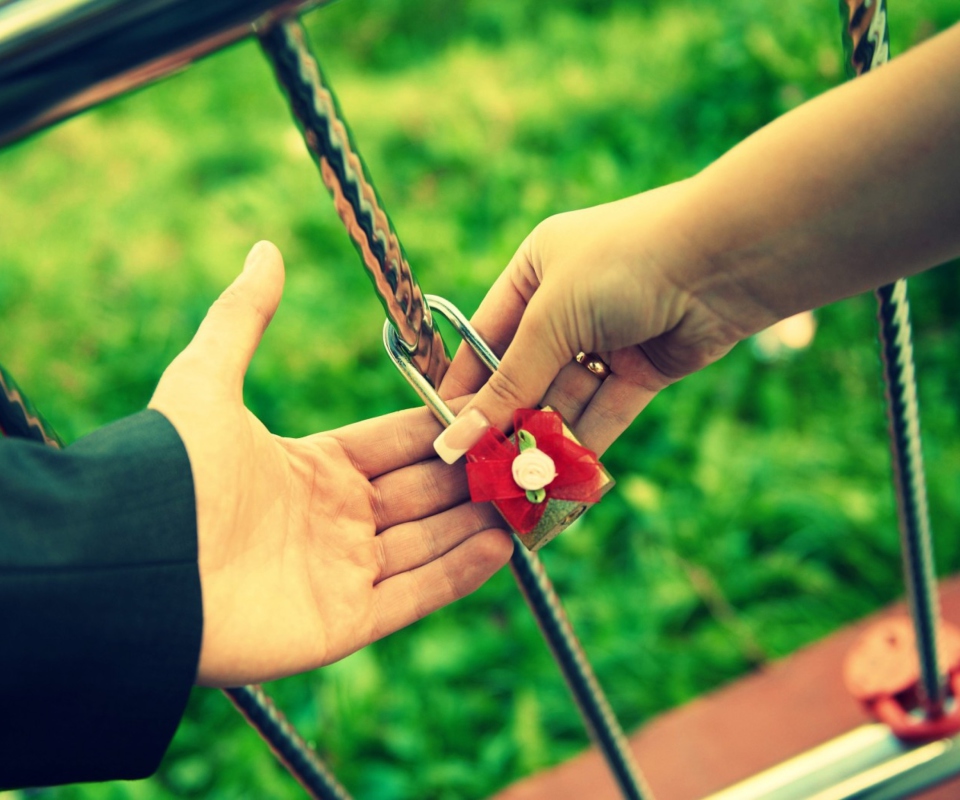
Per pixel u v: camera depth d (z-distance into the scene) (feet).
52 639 2.36
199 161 12.19
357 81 12.94
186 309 10.07
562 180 10.18
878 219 2.72
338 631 3.18
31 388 9.67
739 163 2.83
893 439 3.75
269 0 2.02
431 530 3.51
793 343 8.10
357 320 9.20
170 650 2.55
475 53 12.68
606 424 3.71
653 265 2.99
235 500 2.91
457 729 6.44
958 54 2.51
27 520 2.38
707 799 4.58
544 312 3.15
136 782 6.47
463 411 3.25
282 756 3.35
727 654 6.48
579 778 5.88
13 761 2.48
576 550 7.22
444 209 10.36
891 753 4.59
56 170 12.87
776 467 7.47
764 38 10.66
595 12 12.93
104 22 1.94
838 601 6.63
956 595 6.19
